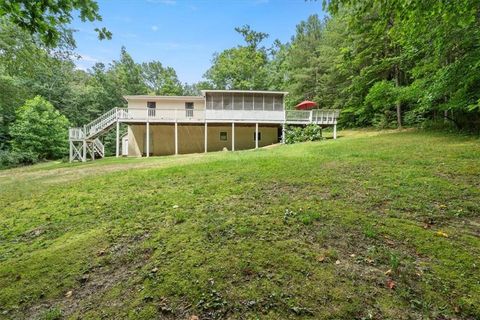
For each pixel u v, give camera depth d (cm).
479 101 956
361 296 235
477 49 917
